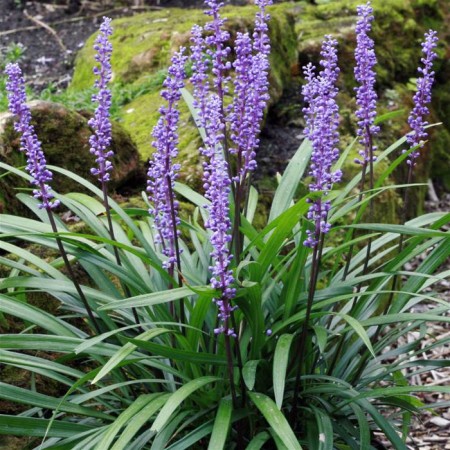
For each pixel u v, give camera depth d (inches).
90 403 123.5
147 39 242.1
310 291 103.7
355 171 207.8
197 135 187.2
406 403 116.0
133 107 213.0
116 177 168.1
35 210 121.1
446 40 301.6
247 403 109.5
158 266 105.2
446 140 295.3
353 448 109.3
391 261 117.2
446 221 111.3
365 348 126.6
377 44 274.7
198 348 119.6
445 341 121.6
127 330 120.3
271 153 214.4
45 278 110.1
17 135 152.9
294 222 101.1
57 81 269.6
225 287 93.7
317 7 289.4
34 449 105.9
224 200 90.5
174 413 106.2
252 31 226.7
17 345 100.7
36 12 325.4
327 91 98.6
